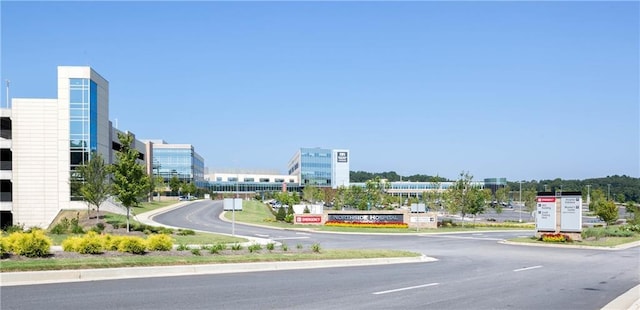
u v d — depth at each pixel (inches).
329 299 496.7
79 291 508.4
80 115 2145.7
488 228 2135.8
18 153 2095.2
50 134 2121.1
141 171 1449.3
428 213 2071.9
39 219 2091.5
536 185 6663.4
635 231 1825.8
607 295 552.4
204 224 1995.6
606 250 1220.5
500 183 6614.2
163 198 4252.0
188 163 5457.7
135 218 2166.6
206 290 531.5
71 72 2143.2
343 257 851.4
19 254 676.1
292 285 580.1
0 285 537.6
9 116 2103.8
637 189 6028.5
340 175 6624.0
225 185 6491.1
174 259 702.5
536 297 533.0
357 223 2060.8
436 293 546.0
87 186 1624.0
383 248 1216.2
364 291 548.7
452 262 908.0
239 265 722.8
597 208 2459.4
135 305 446.6
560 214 1461.6
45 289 516.7
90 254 727.1
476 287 595.5
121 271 624.4
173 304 454.9
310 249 998.4
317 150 6555.1
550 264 887.7
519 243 1379.2
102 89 2306.8
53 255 697.0
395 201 3462.1
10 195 2140.7
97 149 2215.8
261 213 2854.3
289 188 6589.6
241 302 470.9
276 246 1131.9
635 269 815.1
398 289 567.5
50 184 2108.8
